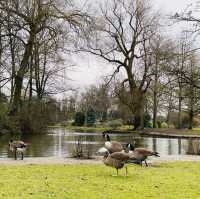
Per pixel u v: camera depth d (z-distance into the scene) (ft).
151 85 223.51
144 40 211.82
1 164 73.05
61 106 205.46
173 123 299.99
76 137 168.04
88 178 57.98
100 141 146.10
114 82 221.87
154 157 93.35
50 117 181.88
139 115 225.35
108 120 320.50
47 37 150.41
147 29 210.79
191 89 106.22
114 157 60.70
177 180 58.34
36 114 171.22
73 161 80.38
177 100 233.14
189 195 47.42
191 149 108.58
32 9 145.48
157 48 186.39
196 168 72.95
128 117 279.49
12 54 155.53
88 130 246.06
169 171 68.23
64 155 96.12
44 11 144.05
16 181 53.88
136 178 59.21
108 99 288.30
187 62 121.60
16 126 159.74
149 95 241.35
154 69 204.44
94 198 44.37
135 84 219.61
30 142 136.46
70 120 313.53
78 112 307.58
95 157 88.63
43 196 44.55
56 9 144.46
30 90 177.58
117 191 48.60
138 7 211.82
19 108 161.38
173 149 124.77
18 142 84.17
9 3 138.31
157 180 57.82
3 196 44.21
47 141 141.90
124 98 224.12
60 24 146.41
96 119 322.75
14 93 158.51
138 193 47.83
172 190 50.29
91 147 118.52
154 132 206.90
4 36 147.54
